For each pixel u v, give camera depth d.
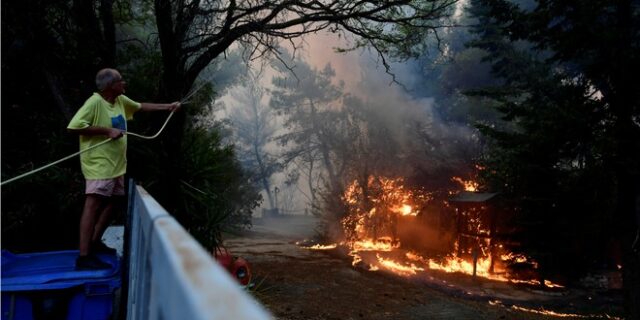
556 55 12.94
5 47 6.38
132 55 9.22
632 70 10.96
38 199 6.50
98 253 3.80
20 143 7.13
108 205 3.79
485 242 19.25
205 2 7.47
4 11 6.20
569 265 16.02
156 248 0.91
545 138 12.43
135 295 2.16
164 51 6.67
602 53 11.54
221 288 0.42
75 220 6.66
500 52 17.09
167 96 6.76
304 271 13.60
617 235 11.58
